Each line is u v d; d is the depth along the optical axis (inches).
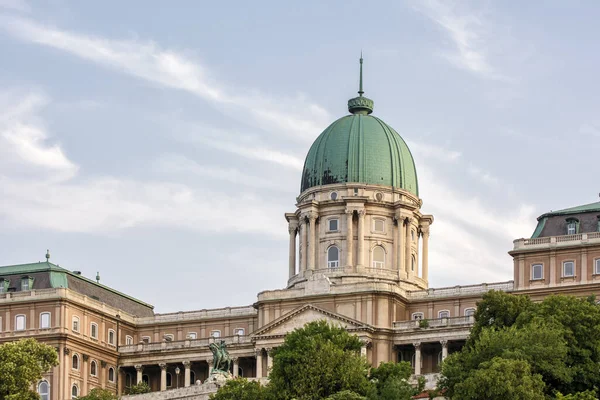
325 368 7864.2
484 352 7691.9
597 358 7805.1
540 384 7239.2
